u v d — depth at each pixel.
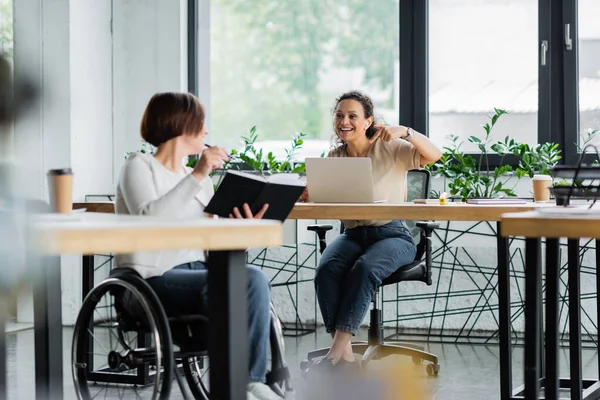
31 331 4.59
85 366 2.09
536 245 1.62
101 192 5.01
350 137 3.47
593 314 4.41
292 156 5.02
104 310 4.98
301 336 4.52
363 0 4.90
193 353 2.06
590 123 4.48
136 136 5.11
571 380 2.73
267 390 2.01
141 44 5.11
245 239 1.42
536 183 2.92
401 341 4.39
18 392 3.10
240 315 1.49
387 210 2.66
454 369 3.57
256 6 5.11
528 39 4.58
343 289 3.23
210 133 5.21
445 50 4.73
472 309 4.58
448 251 4.61
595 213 1.55
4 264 0.60
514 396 2.83
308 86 5.03
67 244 1.20
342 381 3.12
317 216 2.74
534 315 1.62
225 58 5.17
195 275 2.15
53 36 4.70
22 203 0.69
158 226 1.31
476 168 4.66
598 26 4.45
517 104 4.62
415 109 4.78
